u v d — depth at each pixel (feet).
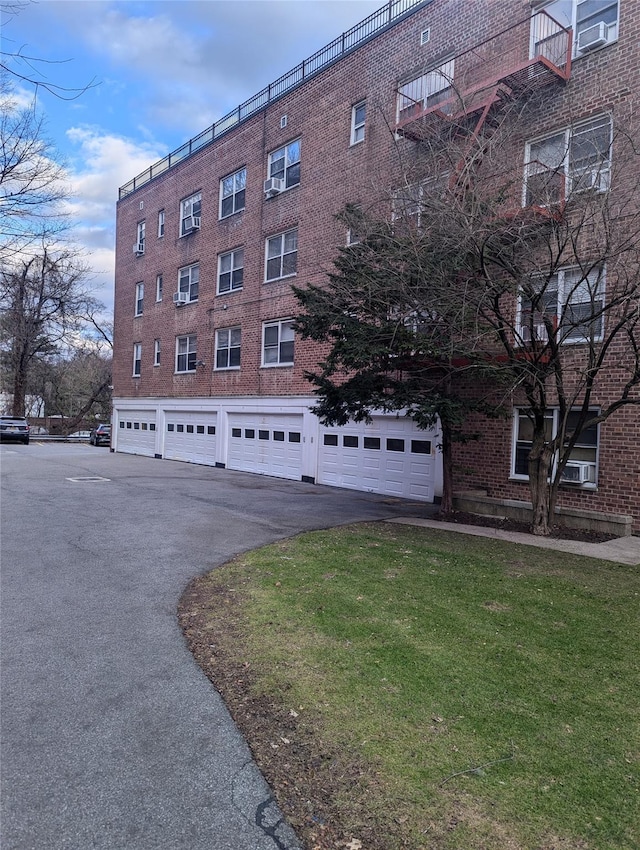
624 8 31.22
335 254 49.06
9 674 12.34
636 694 11.56
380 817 7.95
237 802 8.32
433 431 41.16
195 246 70.08
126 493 40.57
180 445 73.26
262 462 58.54
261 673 12.36
